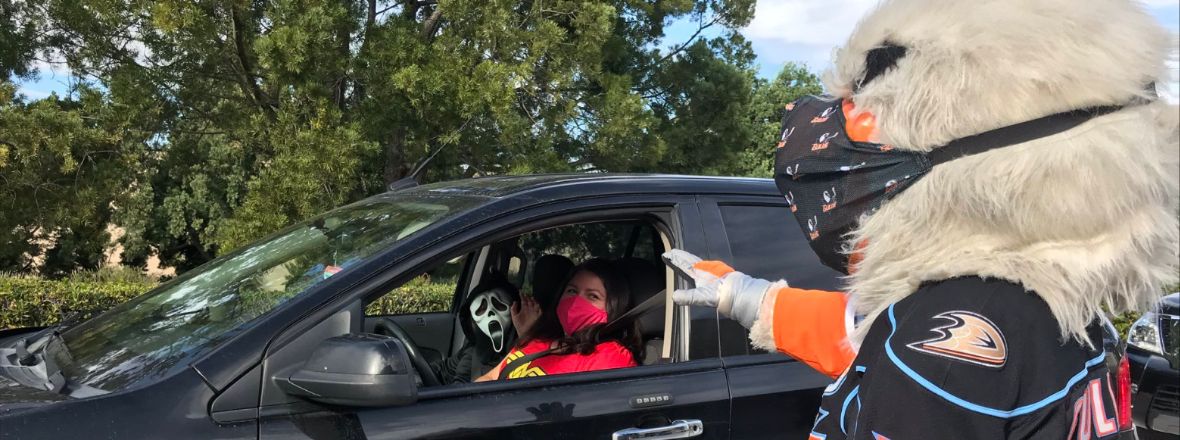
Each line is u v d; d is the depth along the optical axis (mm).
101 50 10523
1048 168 840
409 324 3205
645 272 2582
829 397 1081
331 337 1895
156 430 1743
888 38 980
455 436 1984
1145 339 5012
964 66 886
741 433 2326
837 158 1027
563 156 14227
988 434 860
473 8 10648
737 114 16953
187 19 9461
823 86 1085
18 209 10008
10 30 10508
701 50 16844
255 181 9539
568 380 2201
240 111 11234
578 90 13305
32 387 1939
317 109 9641
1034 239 875
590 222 2404
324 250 2367
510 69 10367
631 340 2512
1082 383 900
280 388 1857
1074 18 867
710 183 2641
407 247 2117
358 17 10672
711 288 1406
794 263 2621
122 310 2512
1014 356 868
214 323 2096
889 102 956
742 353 2424
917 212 924
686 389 2285
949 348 877
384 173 13086
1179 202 881
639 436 2166
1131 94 865
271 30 10008
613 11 11344
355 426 1896
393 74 9977
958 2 937
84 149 10406
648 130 13852
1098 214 839
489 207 2268
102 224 12172
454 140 10703
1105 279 854
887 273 961
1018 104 868
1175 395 4766
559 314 2564
